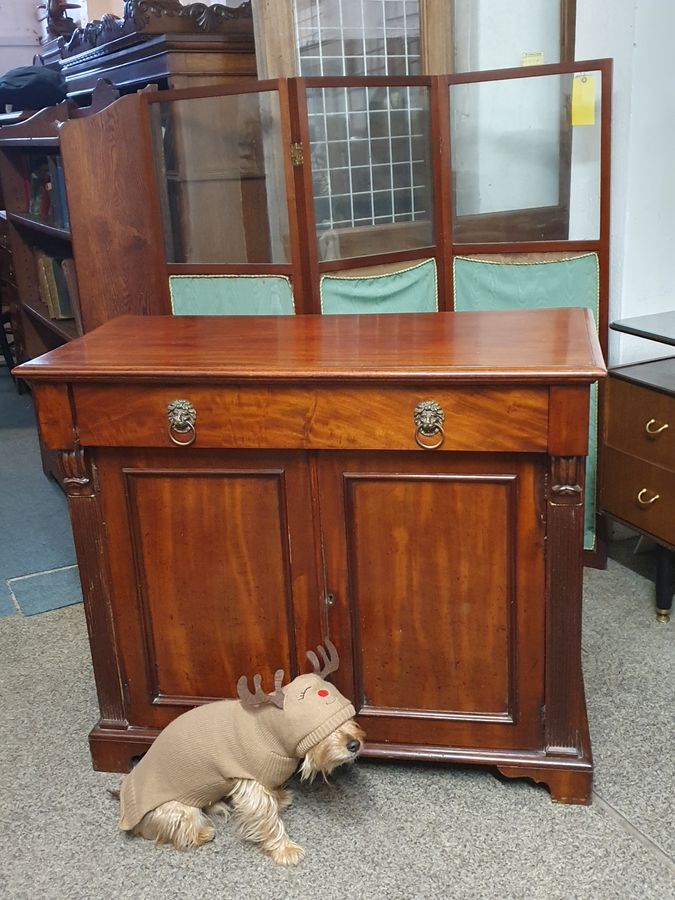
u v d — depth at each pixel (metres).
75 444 1.81
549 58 2.74
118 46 3.31
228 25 2.92
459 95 2.58
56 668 2.45
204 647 1.93
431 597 1.80
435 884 1.65
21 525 3.41
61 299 3.88
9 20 5.90
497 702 1.85
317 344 1.88
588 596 2.66
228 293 2.63
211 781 1.73
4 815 1.88
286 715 1.64
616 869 1.67
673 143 2.64
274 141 2.44
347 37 2.61
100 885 1.69
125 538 1.88
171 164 2.59
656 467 2.42
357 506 1.78
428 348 1.79
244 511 1.82
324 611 1.85
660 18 2.50
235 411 1.74
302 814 1.84
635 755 1.97
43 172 3.94
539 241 2.63
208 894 1.66
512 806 1.84
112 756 1.99
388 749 1.90
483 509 1.73
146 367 1.74
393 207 2.61
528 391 1.62
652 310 2.79
